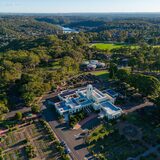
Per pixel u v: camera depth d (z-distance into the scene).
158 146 102.69
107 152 99.81
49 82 168.75
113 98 144.25
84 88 167.38
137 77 154.88
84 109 138.25
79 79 188.38
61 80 184.75
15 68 192.50
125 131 114.88
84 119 128.00
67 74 197.38
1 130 119.69
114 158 95.88
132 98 150.88
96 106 135.25
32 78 161.50
